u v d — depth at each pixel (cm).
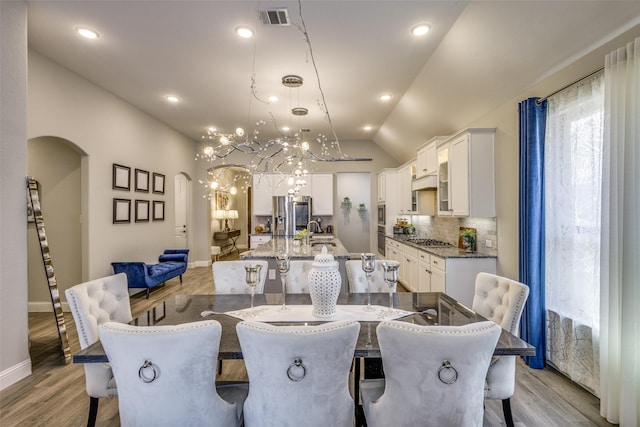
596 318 229
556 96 261
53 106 366
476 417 129
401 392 127
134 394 126
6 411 221
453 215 393
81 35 312
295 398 124
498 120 349
